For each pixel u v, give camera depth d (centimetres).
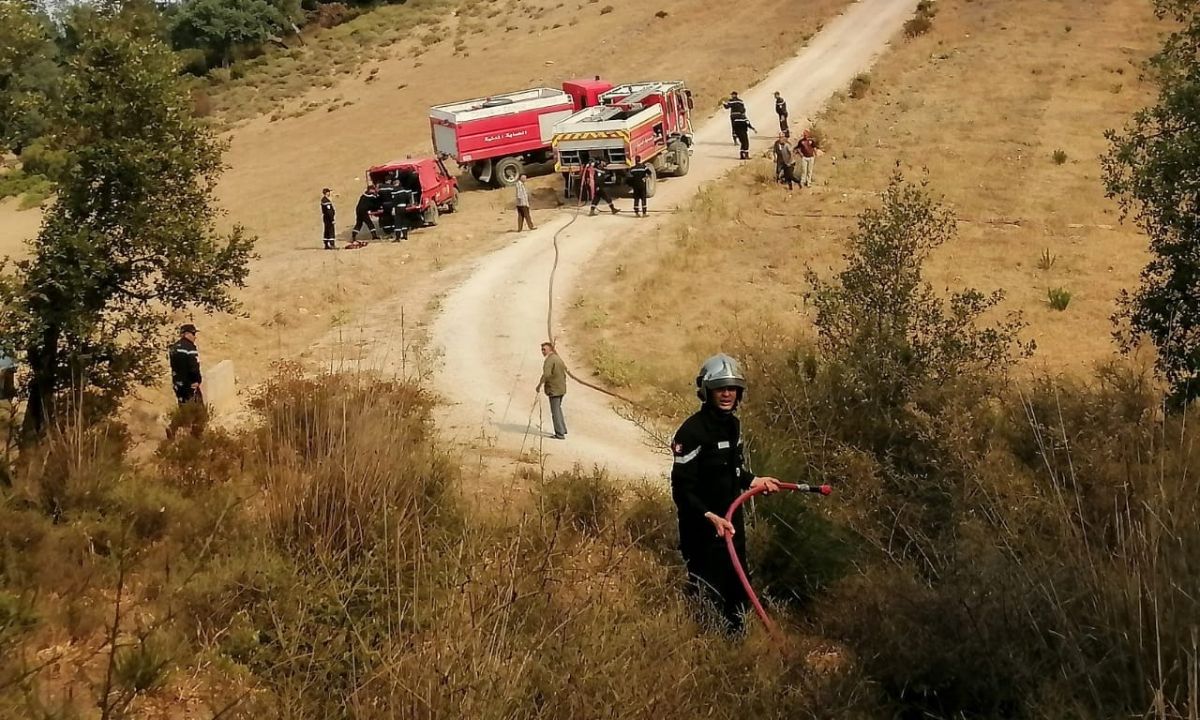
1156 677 419
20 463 765
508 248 2756
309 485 683
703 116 4284
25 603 507
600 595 539
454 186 3253
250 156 4978
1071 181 3039
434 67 6222
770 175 3288
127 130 1219
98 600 558
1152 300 1159
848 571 688
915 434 859
